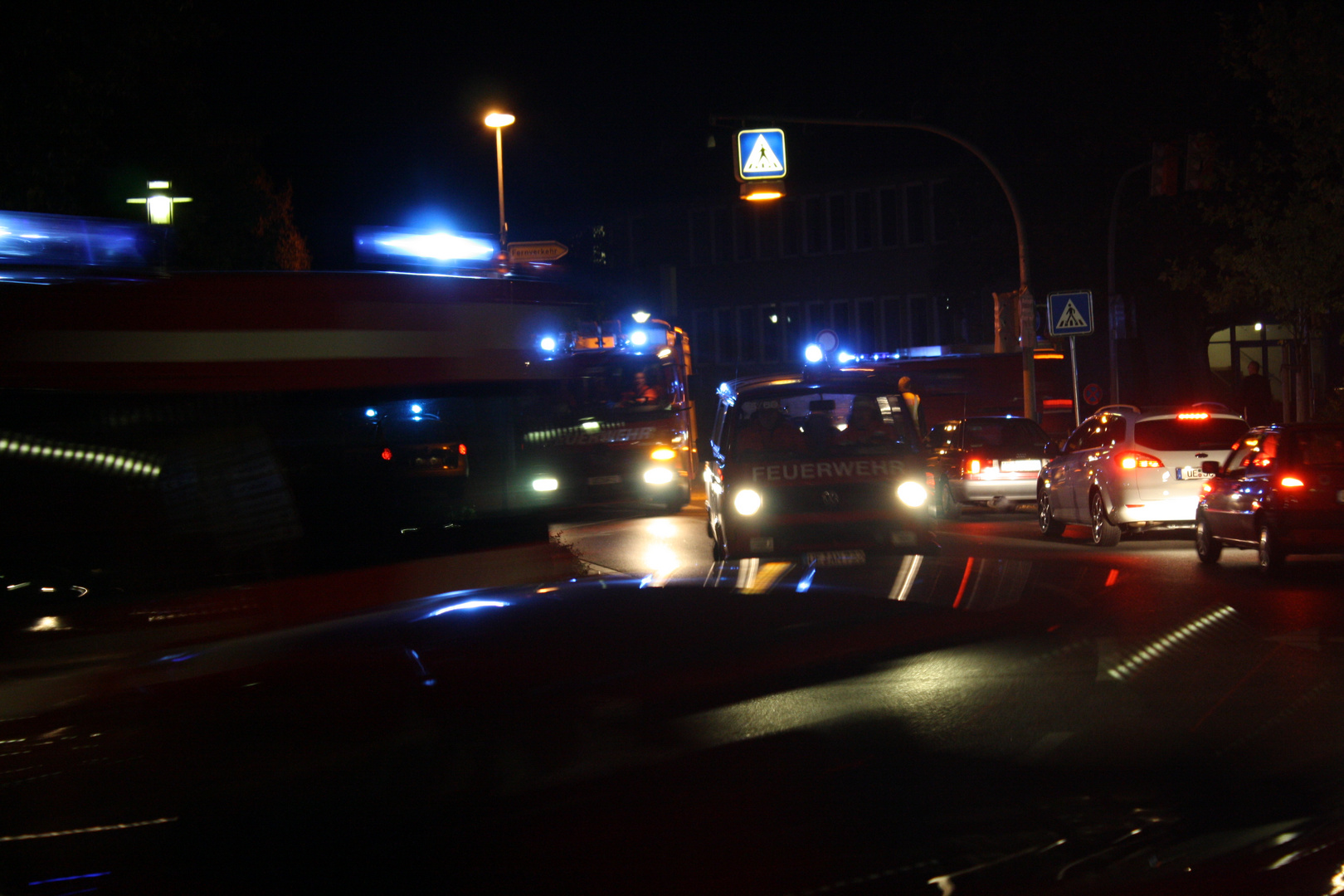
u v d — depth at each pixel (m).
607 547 17.98
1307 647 8.17
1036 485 22.53
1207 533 15.24
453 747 2.70
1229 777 3.09
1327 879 2.50
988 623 3.58
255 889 2.33
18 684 3.03
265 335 5.87
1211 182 23.31
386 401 6.05
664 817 2.55
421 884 2.36
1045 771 2.94
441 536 5.54
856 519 13.24
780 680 3.04
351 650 3.05
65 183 19.95
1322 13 22.61
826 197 62.75
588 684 2.91
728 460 13.64
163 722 2.77
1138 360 44.91
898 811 2.62
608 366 21.70
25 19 18.80
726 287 65.75
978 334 55.22
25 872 2.36
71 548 5.04
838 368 14.24
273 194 38.16
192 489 5.39
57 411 5.48
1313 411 25.39
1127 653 4.59
